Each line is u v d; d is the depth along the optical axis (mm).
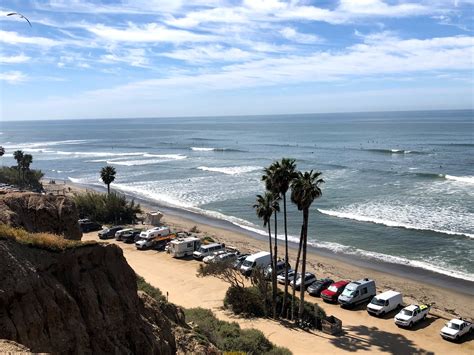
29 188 86000
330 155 140375
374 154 139000
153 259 48625
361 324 34000
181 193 89188
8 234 15766
